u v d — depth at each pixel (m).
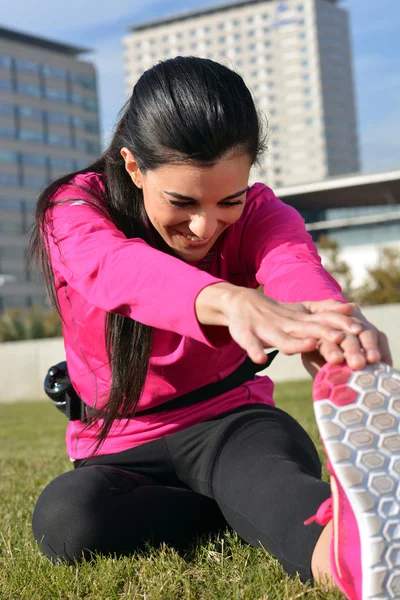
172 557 1.81
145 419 1.94
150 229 1.76
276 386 11.30
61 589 1.70
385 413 1.15
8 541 2.16
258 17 112.50
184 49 114.19
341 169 115.38
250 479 1.71
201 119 1.41
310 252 1.69
